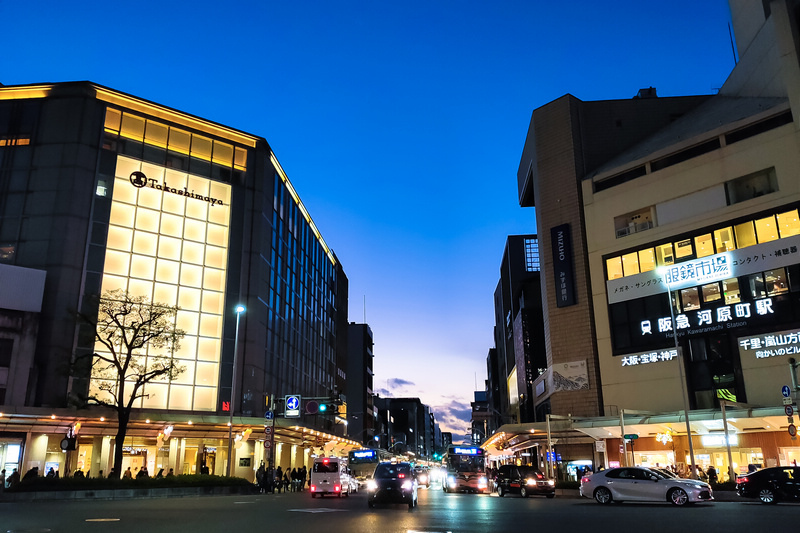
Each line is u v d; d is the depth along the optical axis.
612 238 50.56
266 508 21.45
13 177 49.84
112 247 50.50
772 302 40.34
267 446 43.34
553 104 58.16
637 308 47.66
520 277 88.25
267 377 58.03
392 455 136.25
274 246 62.78
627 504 24.20
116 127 53.12
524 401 74.44
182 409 50.59
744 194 43.81
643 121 57.06
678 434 40.91
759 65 47.53
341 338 99.44
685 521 15.23
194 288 53.75
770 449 37.28
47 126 51.00
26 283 45.75
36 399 44.56
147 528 13.33
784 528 13.20
